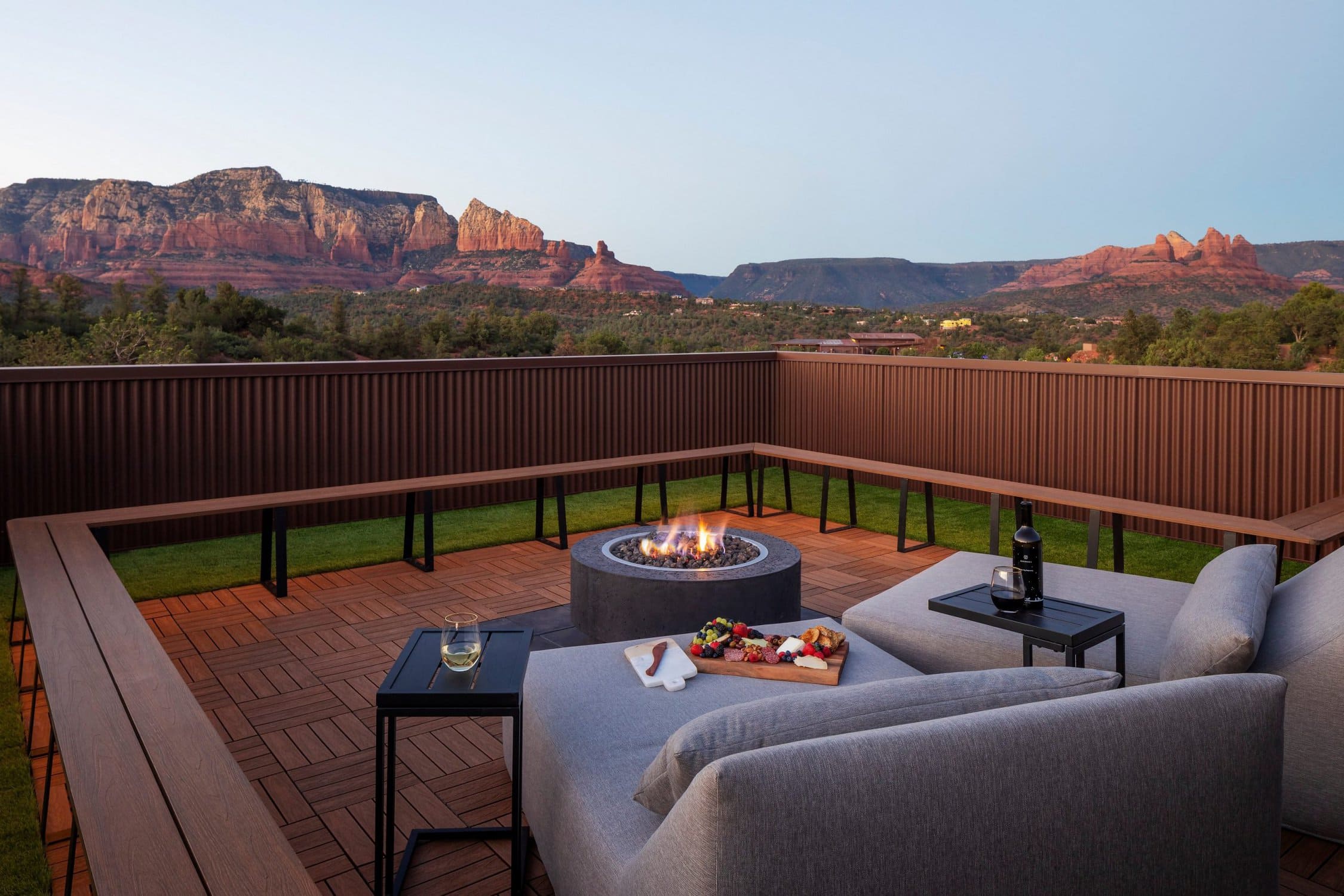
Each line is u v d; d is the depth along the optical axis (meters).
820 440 7.67
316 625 3.79
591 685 2.21
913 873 1.08
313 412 5.69
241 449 5.46
